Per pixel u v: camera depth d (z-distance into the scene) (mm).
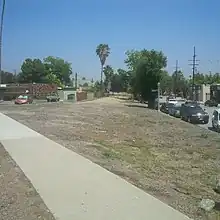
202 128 28484
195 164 14898
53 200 7379
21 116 28734
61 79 157250
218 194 9938
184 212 7219
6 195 7750
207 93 106812
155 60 58250
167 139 21672
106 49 122875
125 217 6445
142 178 10141
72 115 32438
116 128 25156
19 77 140750
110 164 11672
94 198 7520
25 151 12867
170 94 134250
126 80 99250
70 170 10008
